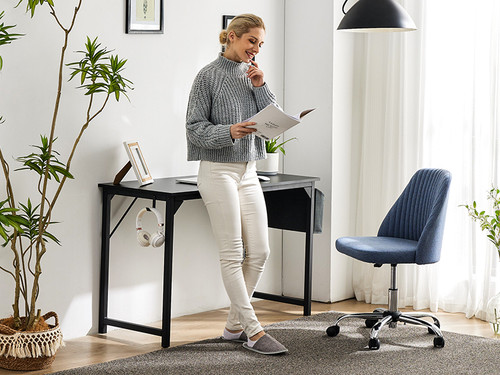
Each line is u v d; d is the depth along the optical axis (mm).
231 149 3752
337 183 4969
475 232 4613
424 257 3898
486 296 4598
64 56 3967
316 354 3848
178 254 4590
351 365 3684
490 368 3674
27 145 3869
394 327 4301
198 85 3781
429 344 4035
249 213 3871
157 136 4422
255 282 3949
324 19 4898
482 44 4590
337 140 4945
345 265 5102
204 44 4621
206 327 4398
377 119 4961
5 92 3770
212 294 4809
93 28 4078
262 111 3480
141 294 4441
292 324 4410
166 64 4430
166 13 4406
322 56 4918
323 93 4926
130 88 4043
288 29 5066
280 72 5086
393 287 4129
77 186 4082
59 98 3598
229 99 3771
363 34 4996
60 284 4059
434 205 3896
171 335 4227
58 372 3543
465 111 4684
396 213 4285
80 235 4121
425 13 4770
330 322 4469
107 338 4152
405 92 4832
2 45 3742
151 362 3707
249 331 3850
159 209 4465
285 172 5141
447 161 4773
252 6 4875
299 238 5125
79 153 4074
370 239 4188
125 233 4328
